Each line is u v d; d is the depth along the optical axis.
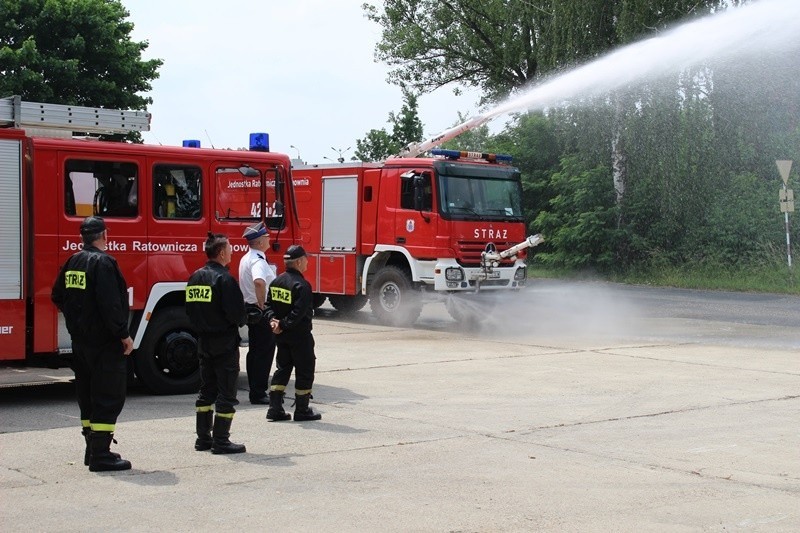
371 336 16.30
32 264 9.86
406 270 17.84
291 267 9.04
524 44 37.53
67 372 11.39
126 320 7.23
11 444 8.15
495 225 17.55
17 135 9.75
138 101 31.44
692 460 7.56
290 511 6.15
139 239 10.49
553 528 5.80
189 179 10.90
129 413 9.61
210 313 7.75
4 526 5.83
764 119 30.22
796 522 5.94
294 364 9.13
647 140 30.00
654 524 5.89
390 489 6.69
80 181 10.15
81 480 6.95
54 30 29.66
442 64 42.44
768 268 28.16
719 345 15.02
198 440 7.89
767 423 8.98
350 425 8.94
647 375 11.91
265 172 11.45
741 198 30.06
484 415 9.41
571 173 32.16
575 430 8.69
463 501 6.39
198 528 5.80
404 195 17.56
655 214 31.20
